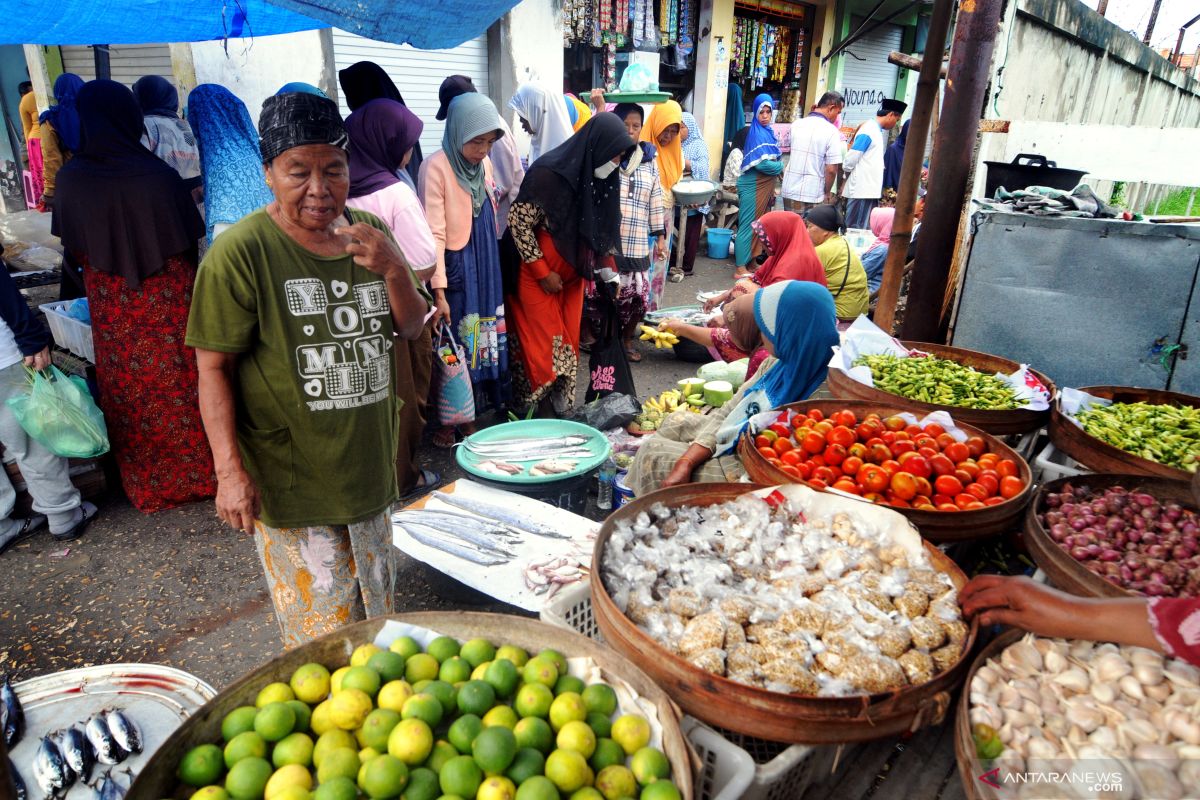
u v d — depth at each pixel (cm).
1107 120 953
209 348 181
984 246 358
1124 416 276
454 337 438
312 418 195
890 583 173
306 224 183
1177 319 320
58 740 164
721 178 1070
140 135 338
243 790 126
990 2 334
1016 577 158
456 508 311
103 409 368
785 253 457
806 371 301
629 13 905
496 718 139
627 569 175
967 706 139
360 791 128
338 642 156
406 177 400
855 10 1334
